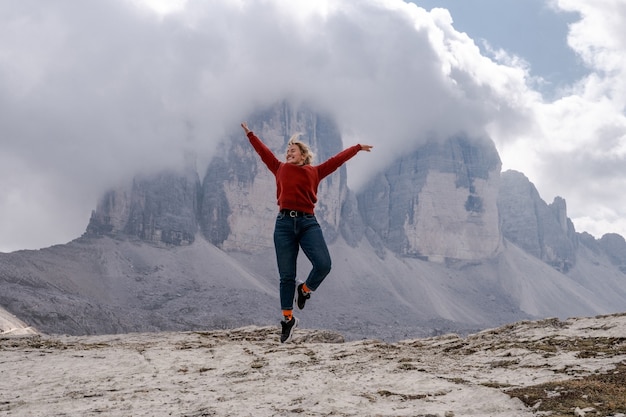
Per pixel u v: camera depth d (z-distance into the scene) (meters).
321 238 8.23
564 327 13.43
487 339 13.56
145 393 7.72
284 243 8.33
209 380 8.77
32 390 8.23
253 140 8.70
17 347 13.39
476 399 6.89
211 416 6.20
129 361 10.66
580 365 8.90
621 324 12.39
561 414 6.09
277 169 8.57
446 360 10.73
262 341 15.92
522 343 12.08
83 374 9.47
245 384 8.22
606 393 6.70
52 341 15.10
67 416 6.39
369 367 9.57
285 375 8.91
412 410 6.41
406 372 8.95
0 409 6.94
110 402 7.18
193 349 12.38
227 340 16.19
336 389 7.57
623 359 9.04
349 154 8.62
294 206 8.27
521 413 6.26
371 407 6.60
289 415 6.20
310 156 8.59
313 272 8.22
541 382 7.80
